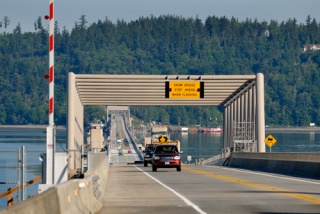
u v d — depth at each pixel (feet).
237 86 535.19
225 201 148.15
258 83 520.83
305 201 147.43
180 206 138.00
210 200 150.71
